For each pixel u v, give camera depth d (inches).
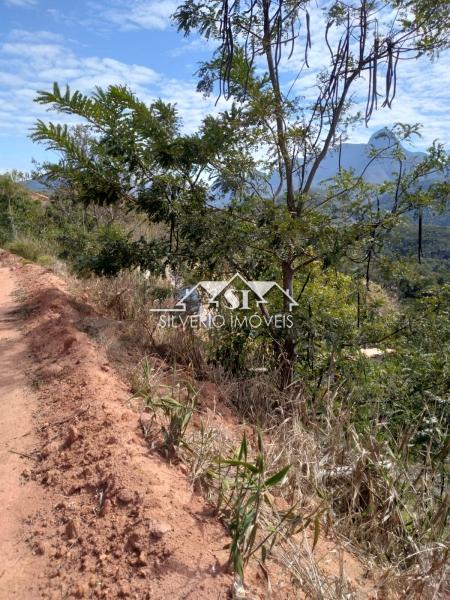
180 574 79.7
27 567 86.2
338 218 182.9
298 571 85.4
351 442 133.4
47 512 100.8
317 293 215.3
